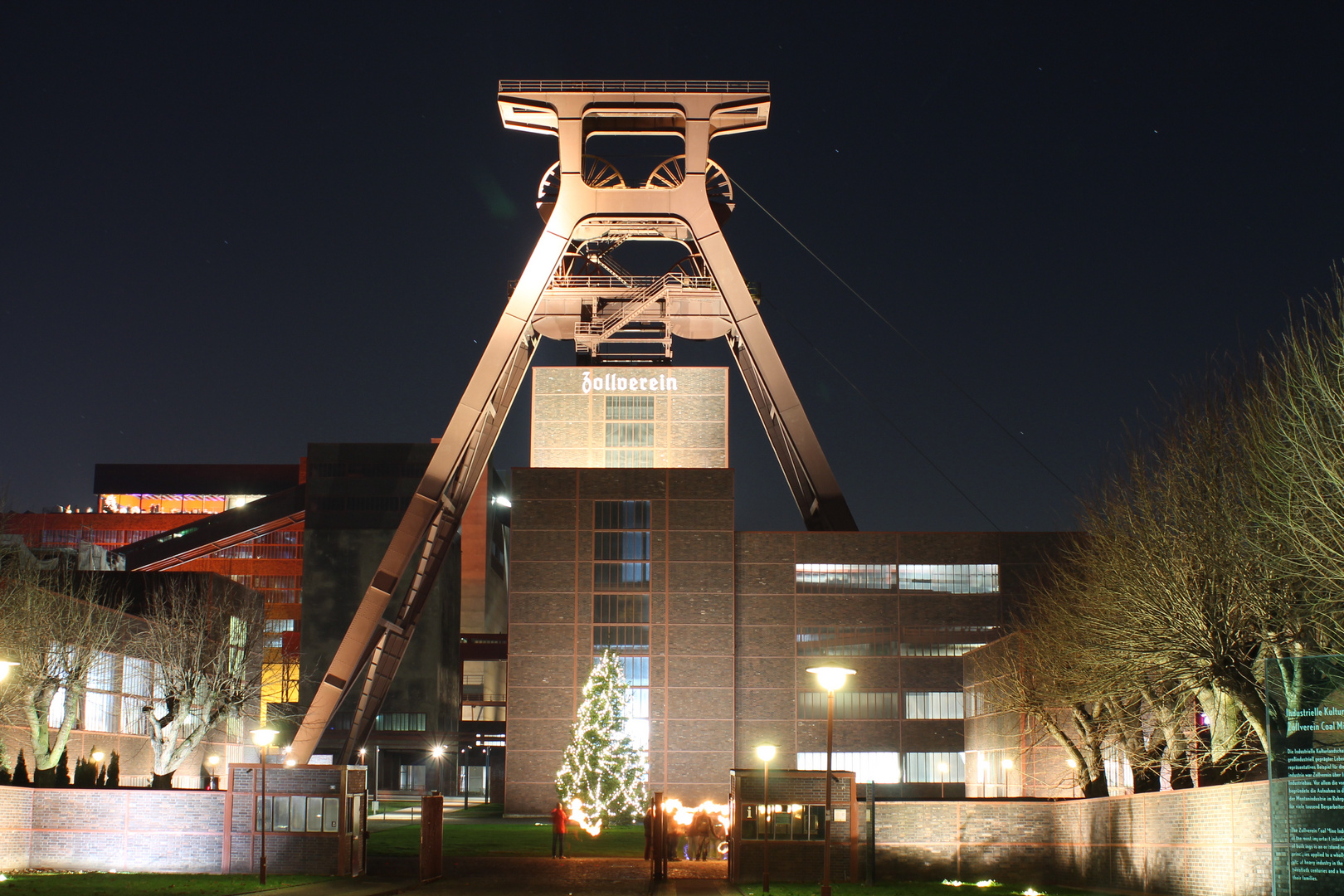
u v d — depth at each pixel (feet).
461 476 280.92
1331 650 102.17
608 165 280.31
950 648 278.05
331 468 528.22
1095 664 129.59
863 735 275.39
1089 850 134.41
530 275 269.44
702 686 275.80
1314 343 101.04
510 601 279.49
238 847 138.00
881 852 140.36
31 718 188.03
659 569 280.51
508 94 270.26
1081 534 178.91
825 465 278.05
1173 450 122.31
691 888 131.85
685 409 347.77
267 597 577.43
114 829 139.13
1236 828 103.19
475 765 537.24
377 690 278.87
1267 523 104.73
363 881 130.72
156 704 276.62
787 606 280.72
